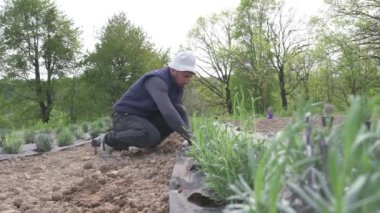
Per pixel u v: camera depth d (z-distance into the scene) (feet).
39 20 81.66
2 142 22.79
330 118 4.20
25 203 9.58
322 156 3.31
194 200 7.50
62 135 23.26
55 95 84.94
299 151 3.60
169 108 13.60
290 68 96.84
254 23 97.60
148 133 14.98
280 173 3.11
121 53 82.02
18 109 85.15
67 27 83.66
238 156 6.98
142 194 9.45
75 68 84.53
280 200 3.37
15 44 80.18
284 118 45.75
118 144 15.62
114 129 15.76
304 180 3.28
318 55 76.02
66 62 83.61
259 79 89.71
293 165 3.34
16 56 80.07
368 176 2.70
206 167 7.63
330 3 72.84
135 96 15.29
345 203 2.52
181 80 14.53
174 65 14.38
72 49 84.07
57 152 20.31
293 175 3.47
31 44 81.71
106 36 84.28
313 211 3.17
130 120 15.17
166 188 9.66
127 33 84.12
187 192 8.02
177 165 10.25
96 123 36.83
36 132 33.17
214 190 7.38
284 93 96.43
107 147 16.35
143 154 15.40
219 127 9.68
